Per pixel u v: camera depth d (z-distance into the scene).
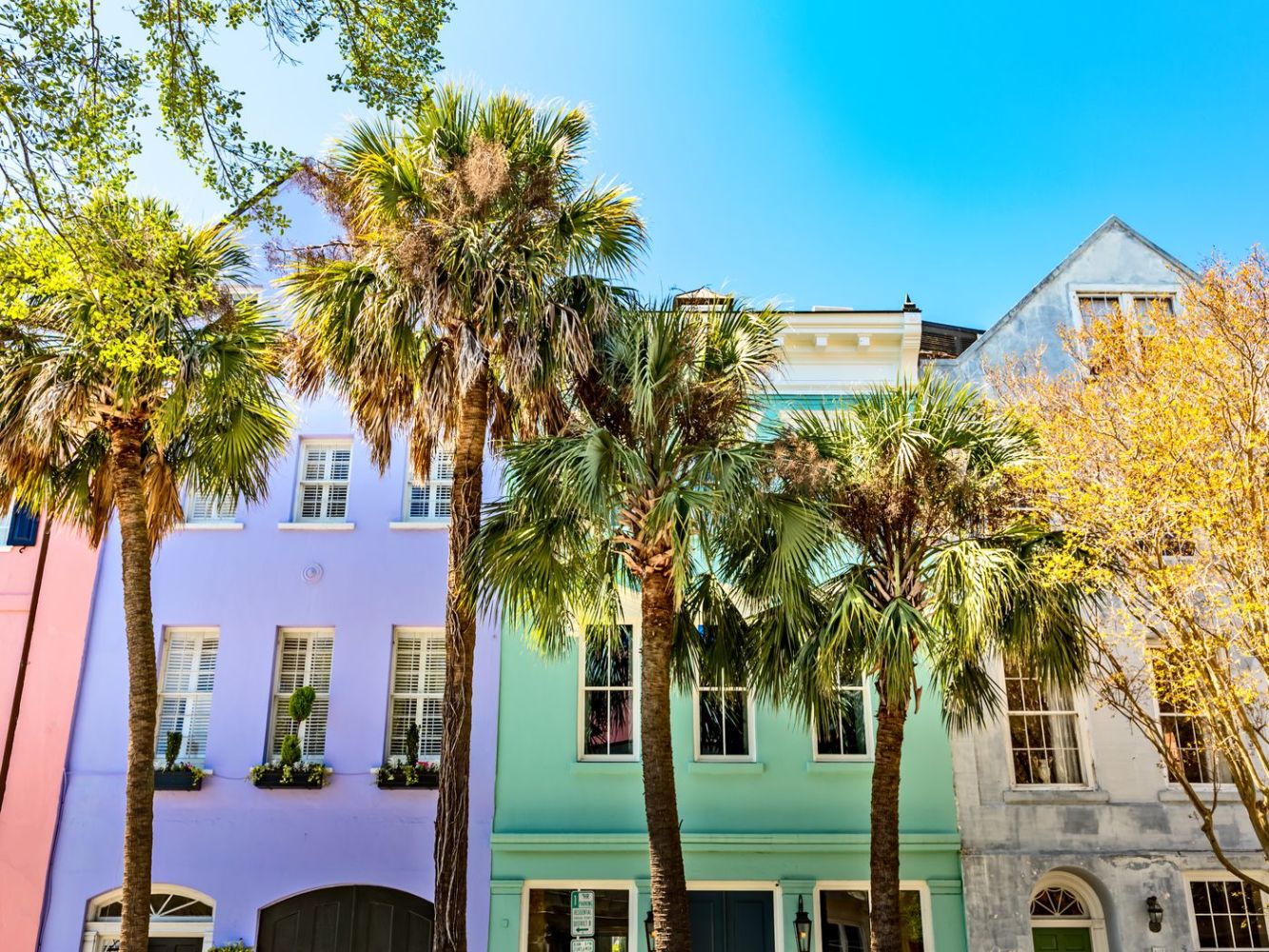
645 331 10.94
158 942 14.15
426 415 11.23
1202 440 10.49
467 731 10.46
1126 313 15.14
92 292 9.15
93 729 14.64
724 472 10.18
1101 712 14.37
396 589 15.21
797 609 10.95
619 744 14.61
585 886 13.91
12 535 15.30
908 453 11.26
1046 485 11.24
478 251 10.63
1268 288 10.97
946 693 12.61
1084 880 14.27
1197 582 10.84
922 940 13.74
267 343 12.61
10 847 14.19
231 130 8.33
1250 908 13.93
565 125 12.02
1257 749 10.49
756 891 13.98
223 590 15.26
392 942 13.87
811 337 15.84
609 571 12.09
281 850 14.12
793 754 14.36
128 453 11.63
